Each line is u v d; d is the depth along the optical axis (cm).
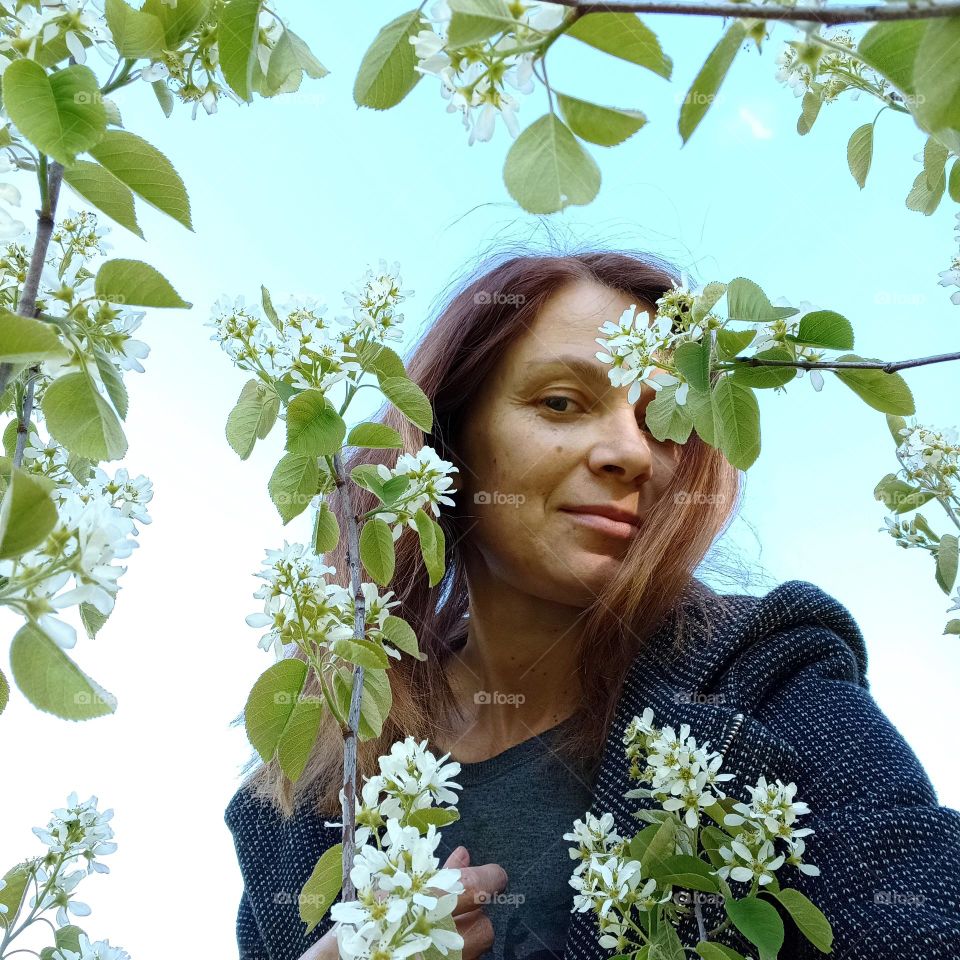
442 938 86
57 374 90
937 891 112
